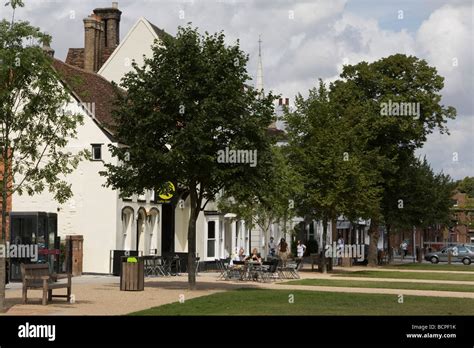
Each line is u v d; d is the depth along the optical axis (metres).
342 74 56.25
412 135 54.09
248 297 24.00
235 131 26.41
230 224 48.44
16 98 20.80
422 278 37.91
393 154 55.25
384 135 54.59
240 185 26.20
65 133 21.08
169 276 36.81
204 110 25.47
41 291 25.72
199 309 20.22
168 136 26.44
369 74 54.72
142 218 40.06
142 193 27.95
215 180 26.80
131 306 21.00
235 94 25.98
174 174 26.36
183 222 43.62
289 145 43.94
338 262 56.97
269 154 27.12
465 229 112.06
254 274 33.97
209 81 25.92
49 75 20.28
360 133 48.28
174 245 43.28
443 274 42.50
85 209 37.53
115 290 26.59
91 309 20.06
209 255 45.09
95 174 37.50
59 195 21.28
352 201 42.72
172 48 26.30
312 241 63.66
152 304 21.64
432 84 54.72
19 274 31.28
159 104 26.31
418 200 59.25
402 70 54.88
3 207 20.14
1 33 19.94
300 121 44.12
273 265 34.47
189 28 26.69
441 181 71.94
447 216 71.88
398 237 93.44
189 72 26.22
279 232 58.59
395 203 58.69
